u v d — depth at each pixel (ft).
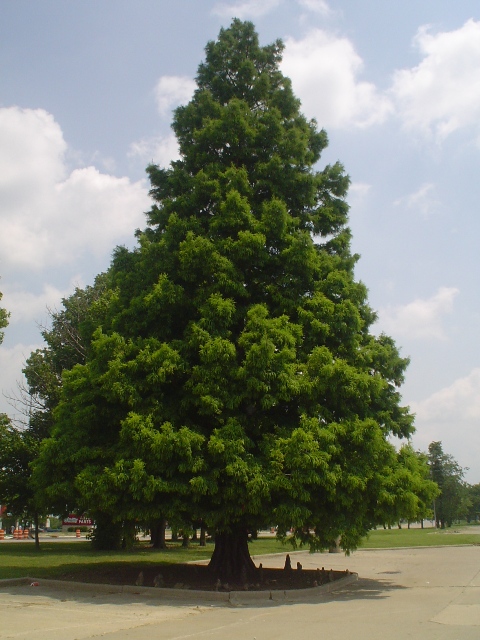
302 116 63.31
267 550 105.29
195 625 32.78
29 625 32.19
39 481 51.62
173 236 53.72
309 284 53.31
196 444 43.91
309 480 42.09
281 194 56.29
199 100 61.72
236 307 51.29
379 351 56.08
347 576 56.85
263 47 66.54
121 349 49.06
